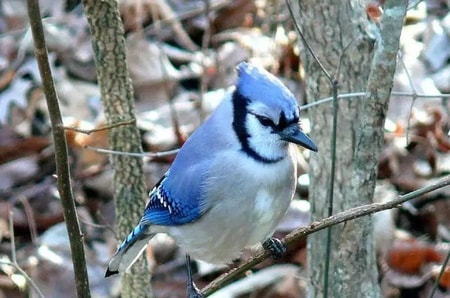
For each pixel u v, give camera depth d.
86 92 14.25
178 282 11.55
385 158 12.38
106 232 12.37
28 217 12.43
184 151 8.30
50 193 13.04
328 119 9.12
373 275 9.05
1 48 15.13
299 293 11.03
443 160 12.52
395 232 11.48
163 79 13.96
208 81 14.05
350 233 8.57
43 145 13.63
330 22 8.89
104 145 13.17
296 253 11.51
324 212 9.35
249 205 7.94
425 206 12.02
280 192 7.97
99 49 9.16
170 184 8.35
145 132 13.30
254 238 8.19
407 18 14.64
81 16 15.54
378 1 11.77
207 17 13.44
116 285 11.62
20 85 14.45
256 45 14.29
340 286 8.78
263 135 7.73
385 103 7.49
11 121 14.04
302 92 13.20
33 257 12.02
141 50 14.28
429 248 11.23
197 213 8.16
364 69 8.95
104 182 12.84
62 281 11.71
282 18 13.84
